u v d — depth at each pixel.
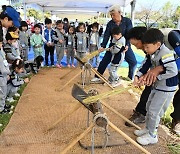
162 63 2.09
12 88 3.47
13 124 2.75
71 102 3.54
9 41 3.96
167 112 3.26
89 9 9.48
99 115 1.88
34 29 5.86
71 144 2.01
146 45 2.12
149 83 2.12
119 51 4.20
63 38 6.04
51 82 4.60
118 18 4.30
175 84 2.22
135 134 2.59
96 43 6.19
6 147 2.28
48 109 3.24
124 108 3.42
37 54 5.84
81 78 4.82
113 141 2.43
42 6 9.17
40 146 2.32
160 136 2.64
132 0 5.93
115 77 4.47
